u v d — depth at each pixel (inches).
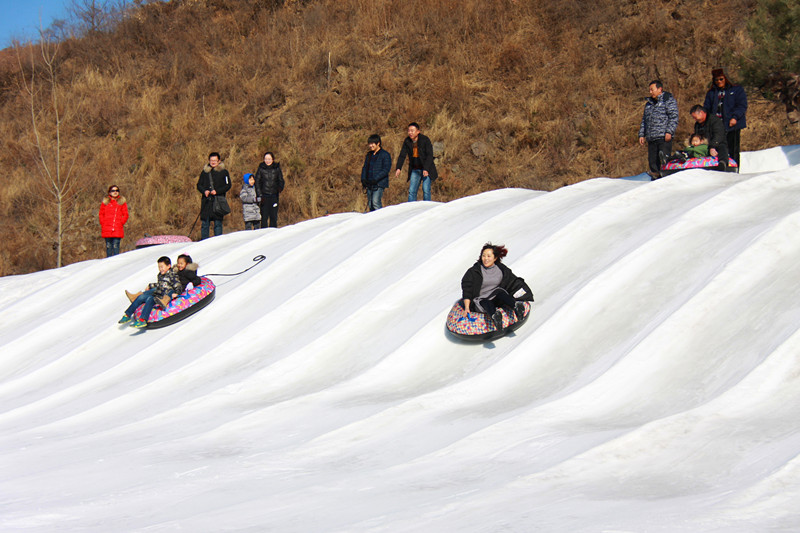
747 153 597.3
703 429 214.5
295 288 460.1
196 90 1072.2
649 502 171.3
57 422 337.4
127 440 288.0
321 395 313.3
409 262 443.8
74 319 519.8
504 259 399.2
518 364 301.9
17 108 1125.1
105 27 1291.8
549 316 323.9
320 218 605.9
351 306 410.0
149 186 904.3
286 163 892.6
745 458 193.0
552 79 896.3
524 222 446.6
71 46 1263.5
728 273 298.5
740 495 170.1
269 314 424.8
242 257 556.4
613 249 368.2
